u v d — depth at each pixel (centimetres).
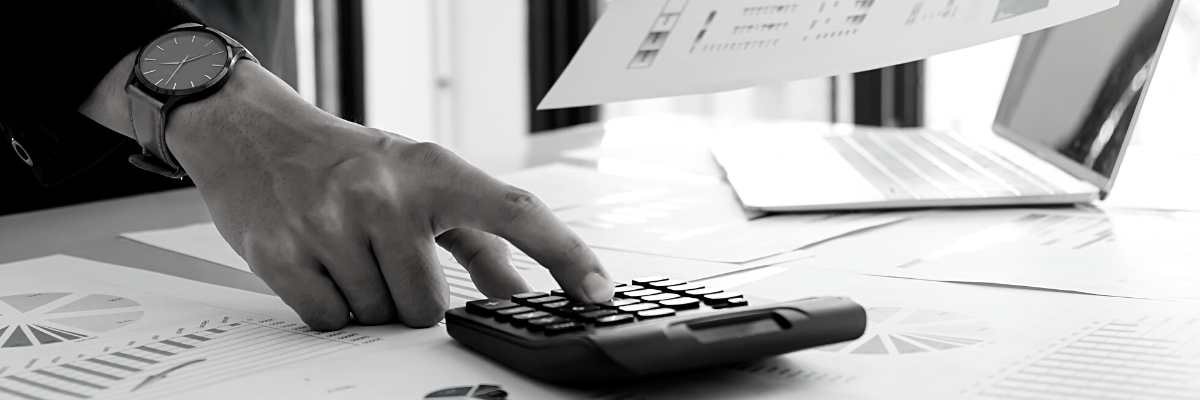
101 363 40
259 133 50
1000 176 83
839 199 77
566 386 35
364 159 47
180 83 52
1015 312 45
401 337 43
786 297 50
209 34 54
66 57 57
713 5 52
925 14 55
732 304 39
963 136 109
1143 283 50
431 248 45
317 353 40
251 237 46
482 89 350
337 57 305
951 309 46
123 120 57
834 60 59
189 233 72
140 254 64
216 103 51
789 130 134
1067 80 87
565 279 41
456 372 37
